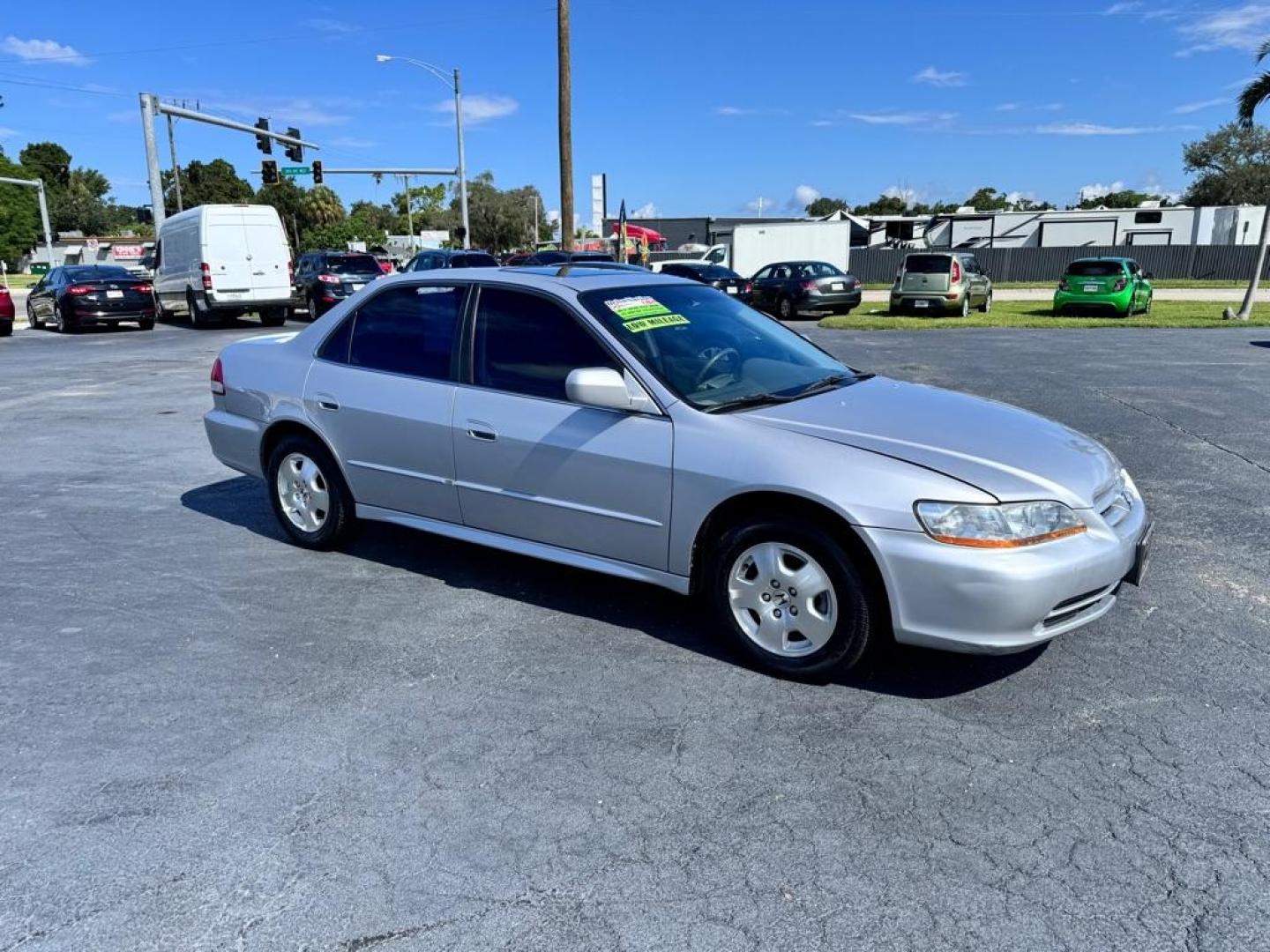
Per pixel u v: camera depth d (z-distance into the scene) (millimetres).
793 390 4180
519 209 80562
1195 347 14164
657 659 3895
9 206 80750
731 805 2889
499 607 4473
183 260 21453
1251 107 20891
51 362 14734
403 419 4613
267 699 3582
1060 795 2916
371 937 2350
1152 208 43875
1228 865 2588
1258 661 3797
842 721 3379
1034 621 3264
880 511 3332
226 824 2809
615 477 3926
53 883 2551
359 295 5023
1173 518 5637
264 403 5293
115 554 5312
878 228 47844
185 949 2311
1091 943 2309
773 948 2303
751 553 3703
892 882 2535
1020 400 9461
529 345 4285
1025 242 45656
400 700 3570
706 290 4926
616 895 2498
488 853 2672
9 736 3316
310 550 5336
